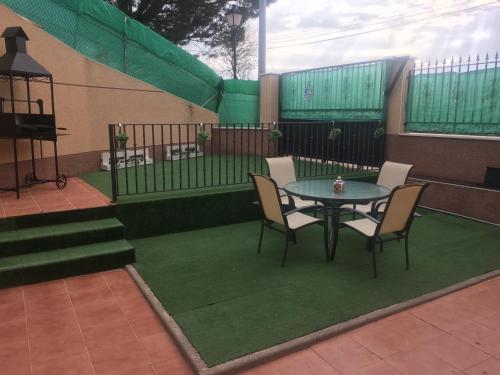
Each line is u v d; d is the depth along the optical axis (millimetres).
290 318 3055
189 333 2848
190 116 9086
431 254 4434
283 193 5398
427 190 6309
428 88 6602
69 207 4520
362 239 4945
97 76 6973
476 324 3059
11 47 4770
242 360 2539
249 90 10031
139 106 7891
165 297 3410
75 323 3090
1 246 3855
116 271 4043
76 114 6539
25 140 5551
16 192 5004
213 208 5398
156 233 5027
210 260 4250
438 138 6418
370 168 7496
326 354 2684
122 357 2674
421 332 2949
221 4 13930
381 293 3486
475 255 4406
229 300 3357
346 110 7965
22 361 2629
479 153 5918
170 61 8664
